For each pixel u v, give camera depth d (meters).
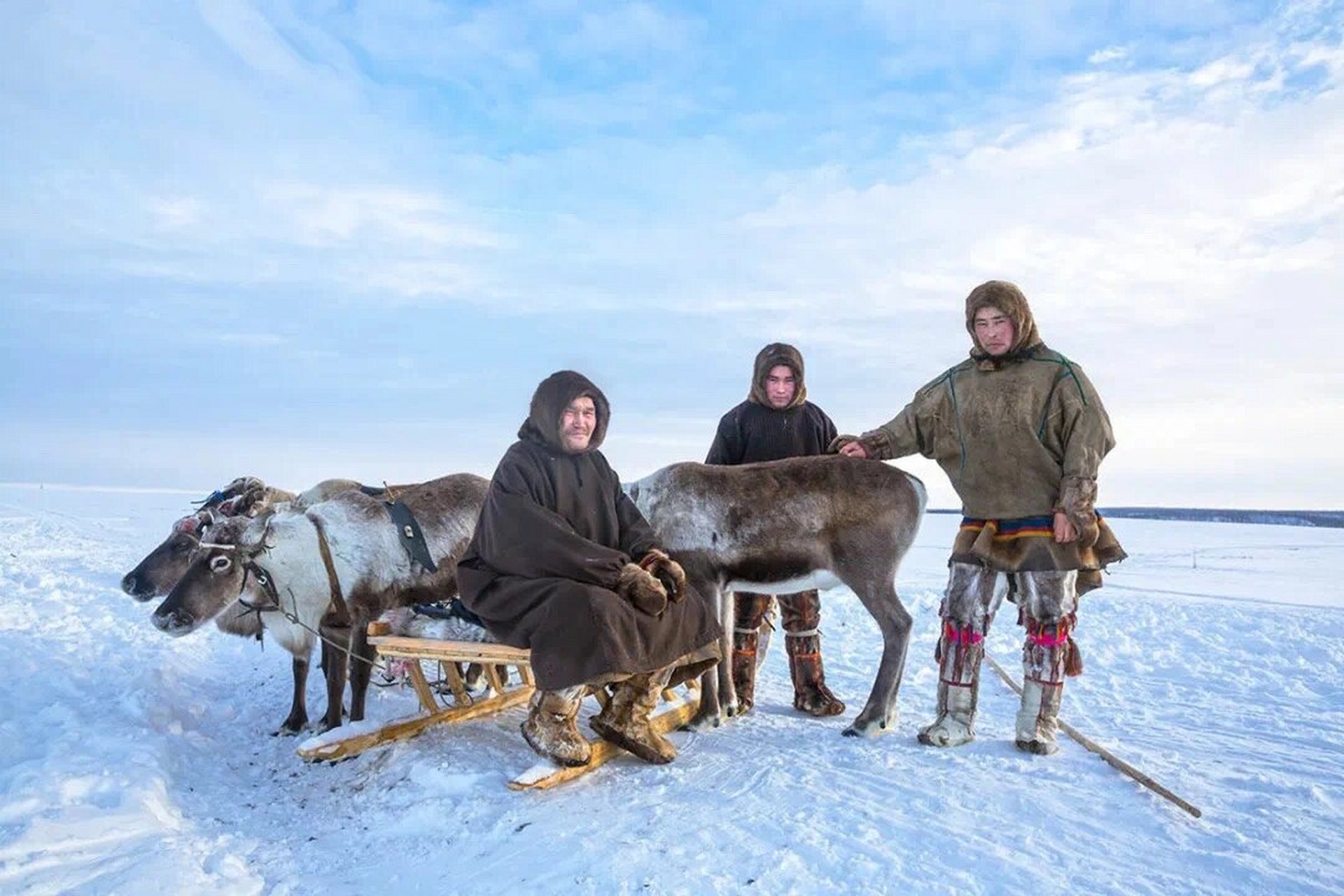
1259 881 2.91
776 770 4.23
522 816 3.77
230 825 4.10
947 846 3.26
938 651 4.65
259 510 6.00
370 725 4.98
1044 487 4.45
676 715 5.11
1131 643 7.88
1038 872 3.03
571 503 4.48
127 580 6.21
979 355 4.59
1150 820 3.45
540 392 4.51
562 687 4.00
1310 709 5.43
